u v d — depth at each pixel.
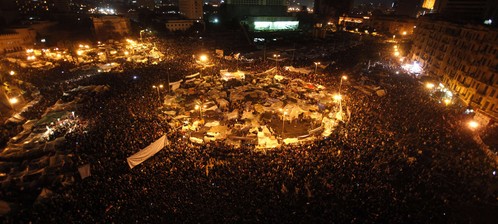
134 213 22.88
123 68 63.81
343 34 140.88
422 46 73.06
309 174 27.47
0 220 22.14
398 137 34.94
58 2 186.88
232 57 80.31
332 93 50.19
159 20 141.12
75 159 29.73
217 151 31.88
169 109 43.47
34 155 31.78
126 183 25.91
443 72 60.41
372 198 24.70
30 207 24.00
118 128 35.84
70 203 23.84
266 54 92.62
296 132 38.41
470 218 23.61
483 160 30.98
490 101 44.31
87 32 117.19
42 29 103.50
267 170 28.47
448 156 31.53
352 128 36.56
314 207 23.69
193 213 23.16
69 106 42.41
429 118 39.75
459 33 56.41
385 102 45.06
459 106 46.38
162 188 25.64
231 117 40.31
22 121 39.47
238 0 177.12
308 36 136.00
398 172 28.77
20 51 76.38
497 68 43.44
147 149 29.06
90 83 52.44
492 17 67.31
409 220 22.72
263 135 35.84
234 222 22.36
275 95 48.53
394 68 70.69
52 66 64.88
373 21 152.12
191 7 176.88
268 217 22.66
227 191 25.53
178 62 70.56
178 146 32.38
